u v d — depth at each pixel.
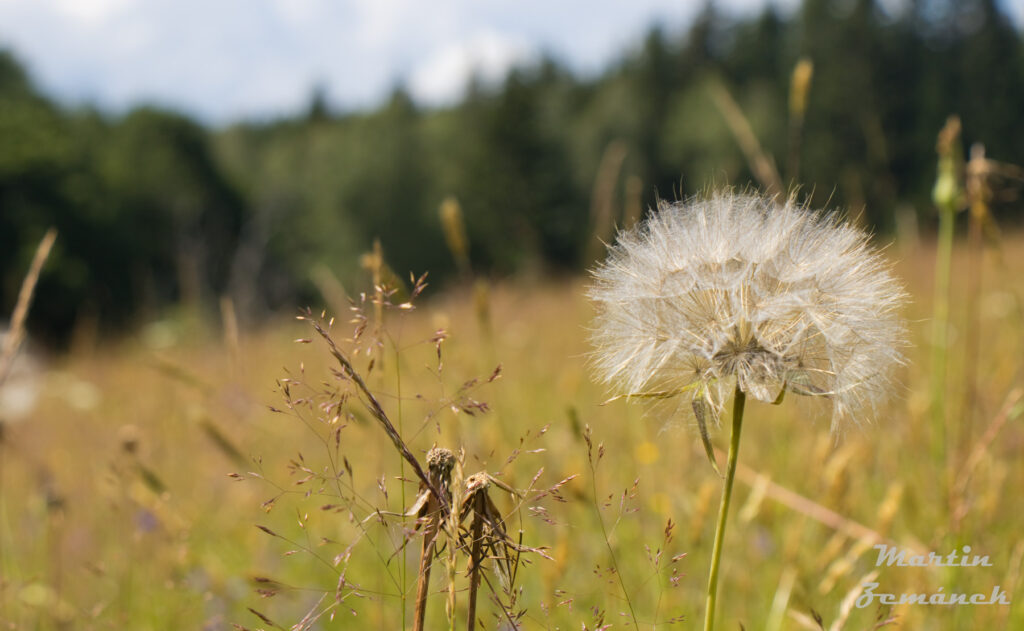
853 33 37.94
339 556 1.38
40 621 2.66
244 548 3.31
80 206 37.84
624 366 1.47
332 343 1.28
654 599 2.35
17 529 3.39
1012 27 37.91
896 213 4.59
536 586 2.35
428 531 1.28
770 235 1.50
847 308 1.42
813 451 2.77
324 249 56.59
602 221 3.84
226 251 42.22
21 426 5.77
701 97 56.59
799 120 3.16
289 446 3.81
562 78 75.12
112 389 6.97
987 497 2.41
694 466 2.90
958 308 5.10
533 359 5.31
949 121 2.71
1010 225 11.20
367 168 58.19
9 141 37.50
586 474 2.49
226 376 6.21
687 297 1.46
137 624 2.78
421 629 1.30
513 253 46.66
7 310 30.70
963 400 2.85
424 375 3.94
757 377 1.36
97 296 33.72
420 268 54.22
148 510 2.88
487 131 53.66
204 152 57.12
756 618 2.35
